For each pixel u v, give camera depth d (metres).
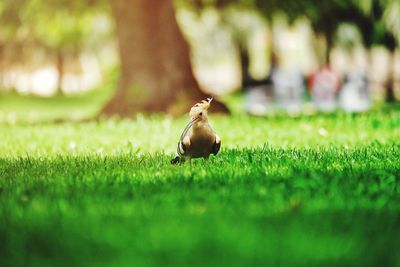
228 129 16.95
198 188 7.19
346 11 30.14
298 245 4.64
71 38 46.53
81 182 7.84
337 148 11.69
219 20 40.44
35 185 7.75
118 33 25.70
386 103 36.88
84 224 5.45
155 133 16.16
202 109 9.09
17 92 58.00
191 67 25.59
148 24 25.42
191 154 9.20
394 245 4.73
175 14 25.67
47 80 71.31
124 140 14.53
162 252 4.54
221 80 68.75
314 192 6.94
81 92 64.25
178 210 5.99
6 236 5.16
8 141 15.09
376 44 35.03
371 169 8.83
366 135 14.84
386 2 28.06
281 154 10.57
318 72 35.16
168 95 25.17
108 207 6.18
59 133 17.05
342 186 7.35
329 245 4.64
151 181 7.90
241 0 28.73
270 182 7.59
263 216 5.68
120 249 4.67
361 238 4.89
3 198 6.88
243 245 4.64
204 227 5.23
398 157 10.43
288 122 18.73
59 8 29.70
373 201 6.52
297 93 39.41
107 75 59.66
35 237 5.09
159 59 25.39
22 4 29.30
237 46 43.09
